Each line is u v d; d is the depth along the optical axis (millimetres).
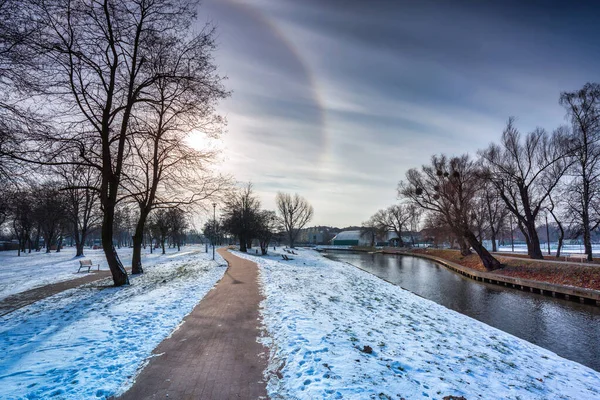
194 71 14781
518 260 27484
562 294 19516
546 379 6715
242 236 52594
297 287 13164
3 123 9023
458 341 8453
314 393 4109
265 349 5891
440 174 33781
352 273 25438
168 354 5578
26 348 5691
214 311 8680
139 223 18328
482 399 4832
